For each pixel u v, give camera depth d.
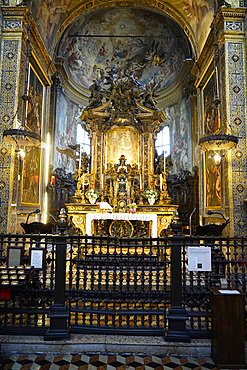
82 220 10.18
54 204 15.06
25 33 8.62
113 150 12.16
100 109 12.15
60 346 4.13
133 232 10.28
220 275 4.63
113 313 4.50
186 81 16.11
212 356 3.90
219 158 7.92
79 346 4.14
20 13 8.33
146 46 18.20
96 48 18.28
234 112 8.12
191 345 4.15
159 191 11.12
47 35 11.28
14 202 8.05
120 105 12.30
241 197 7.86
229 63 8.25
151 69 18.80
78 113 18.88
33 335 4.37
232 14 8.31
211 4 9.80
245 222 7.77
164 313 4.53
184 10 11.95
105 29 17.45
